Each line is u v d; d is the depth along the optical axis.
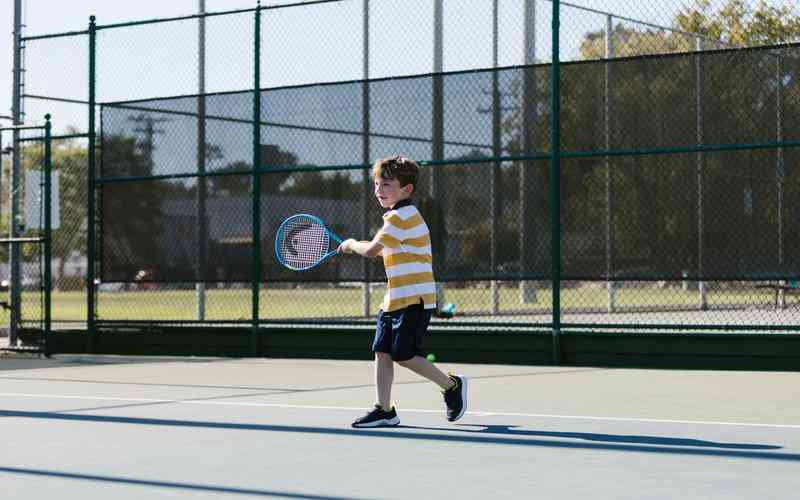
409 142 12.22
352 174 12.14
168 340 12.64
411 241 6.66
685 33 15.84
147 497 4.63
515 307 20.42
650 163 11.62
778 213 10.95
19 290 13.11
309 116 12.30
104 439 6.23
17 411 7.48
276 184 12.29
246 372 10.48
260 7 12.30
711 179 11.29
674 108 11.63
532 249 12.09
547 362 11.02
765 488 4.82
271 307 24.84
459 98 12.18
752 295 21.39
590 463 5.44
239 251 12.36
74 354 12.93
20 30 13.57
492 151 12.27
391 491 4.76
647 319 17.83
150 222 12.75
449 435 6.36
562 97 12.37
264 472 5.20
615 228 11.56
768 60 11.12
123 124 12.93
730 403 7.95
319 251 7.15
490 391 8.76
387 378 6.70
